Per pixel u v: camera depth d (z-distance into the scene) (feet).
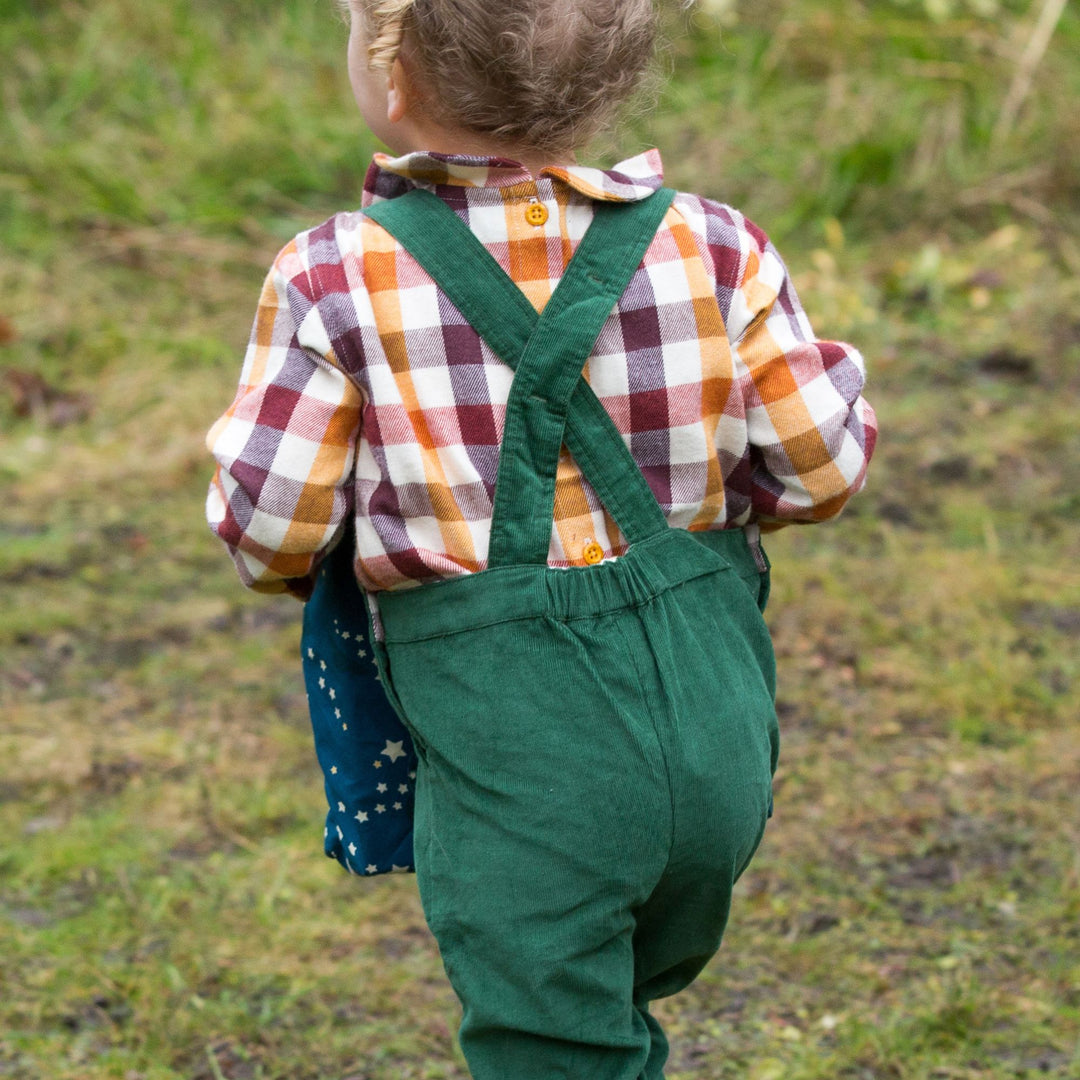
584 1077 7.52
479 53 7.55
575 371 7.50
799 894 13.93
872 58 33.94
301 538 7.60
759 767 7.79
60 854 14.75
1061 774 15.62
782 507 8.11
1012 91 32.58
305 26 35.86
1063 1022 11.88
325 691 8.59
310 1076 11.72
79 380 27.37
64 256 30.04
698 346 7.75
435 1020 12.37
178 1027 12.14
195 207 31.50
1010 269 29.17
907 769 15.96
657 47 8.38
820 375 8.01
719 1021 12.27
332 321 7.52
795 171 31.63
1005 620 18.88
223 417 7.80
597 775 7.30
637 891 7.44
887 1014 12.14
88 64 34.01
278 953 13.29
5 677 18.49
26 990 12.64
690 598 7.72
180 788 16.08
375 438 7.51
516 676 7.36
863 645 18.49
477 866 7.39
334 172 32.73
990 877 14.01
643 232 7.79
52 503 23.50
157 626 19.88
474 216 7.65
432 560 7.45
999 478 22.70
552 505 7.51
